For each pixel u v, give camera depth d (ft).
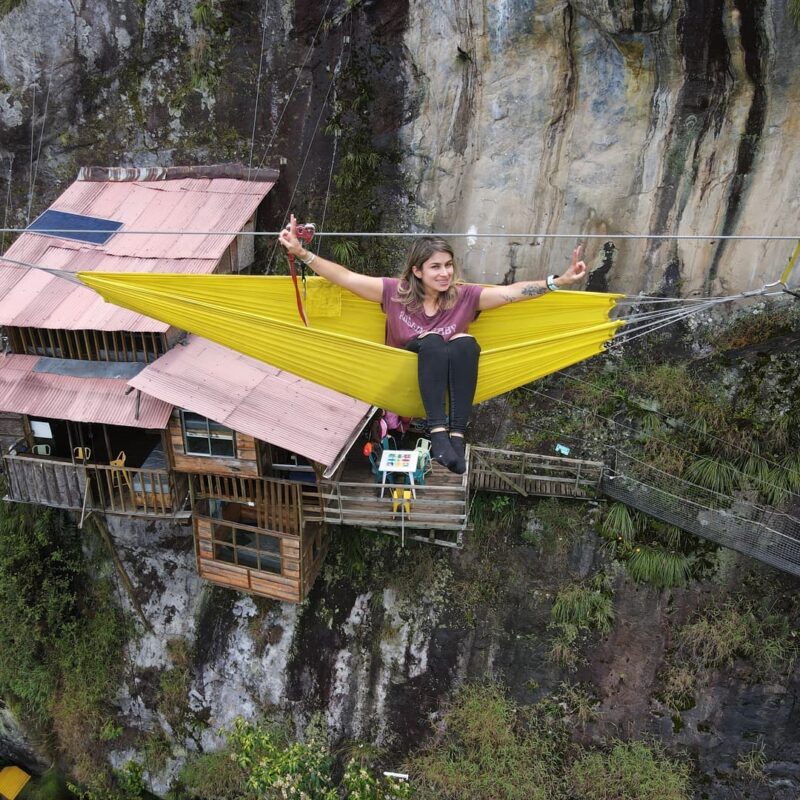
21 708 57.16
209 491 44.91
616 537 47.47
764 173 41.86
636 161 43.83
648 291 46.85
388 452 41.34
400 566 50.60
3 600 55.31
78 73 50.72
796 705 45.98
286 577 46.26
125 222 46.73
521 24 41.57
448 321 17.38
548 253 47.60
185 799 55.26
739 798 47.44
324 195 49.39
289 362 20.70
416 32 44.39
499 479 47.29
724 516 44.52
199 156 50.65
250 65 48.34
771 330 45.01
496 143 45.65
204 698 54.80
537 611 48.98
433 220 48.60
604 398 47.83
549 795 48.19
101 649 55.88
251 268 51.11
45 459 45.27
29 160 53.42
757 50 38.47
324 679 52.31
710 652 46.55
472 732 48.88
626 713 48.39
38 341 43.55
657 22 38.81
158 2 48.01
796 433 44.55
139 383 39.42
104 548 55.47
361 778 43.29
